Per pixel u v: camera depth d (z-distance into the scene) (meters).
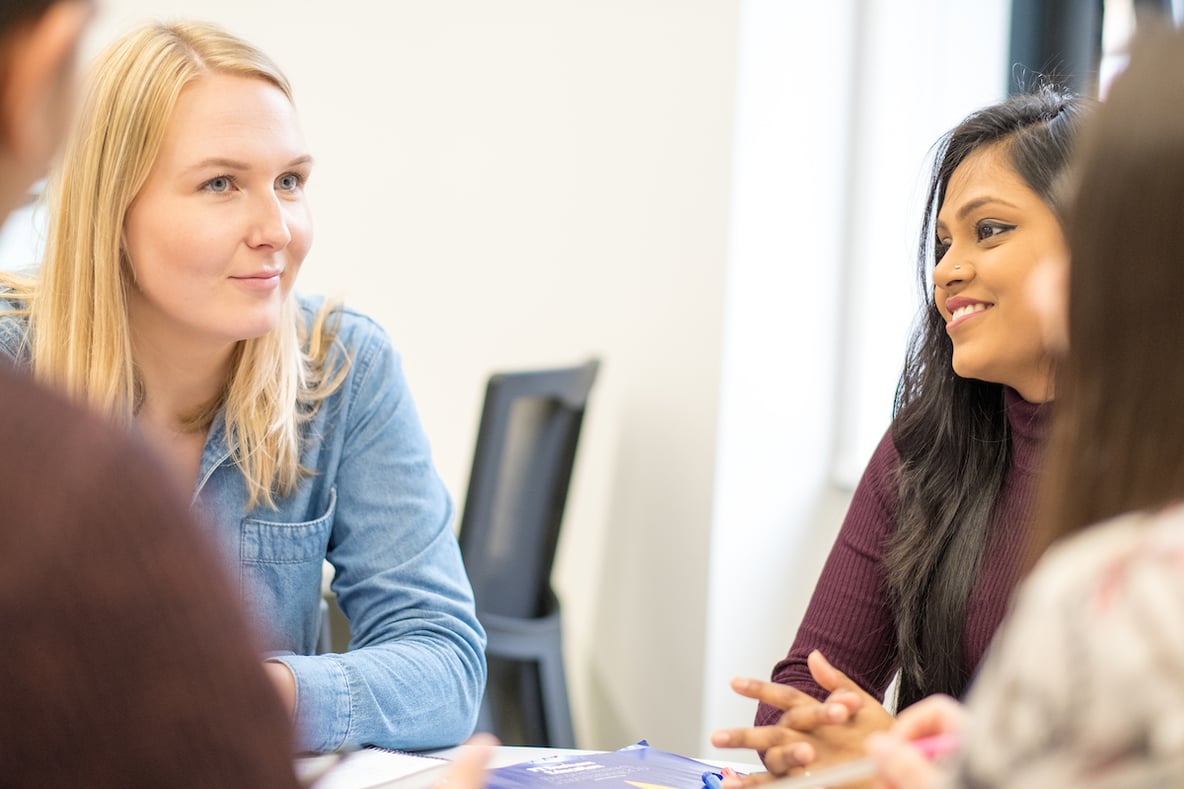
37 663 0.47
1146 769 0.52
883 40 2.67
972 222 1.37
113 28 1.57
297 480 1.51
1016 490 1.42
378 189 3.37
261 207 1.36
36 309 1.45
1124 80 0.63
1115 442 0.63
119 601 0.48
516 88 3.06
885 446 1.60
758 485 2.70
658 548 2.78
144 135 1.33
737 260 2.62
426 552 1.50
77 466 0.49
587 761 1.20
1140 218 0.61
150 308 1.41
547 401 2.58
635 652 2.85
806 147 2.67
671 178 2.73
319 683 1.27
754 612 2.72
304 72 3.50
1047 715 0.54
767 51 2.60
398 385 1.59
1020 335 1.33
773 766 1.12
